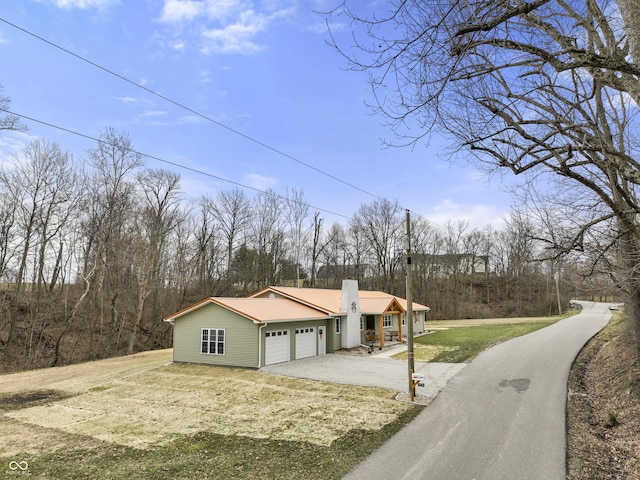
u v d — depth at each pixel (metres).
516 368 17.53
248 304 21.42
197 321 21.11
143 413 12.73
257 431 10.52
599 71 6.35
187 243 42.22
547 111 7.77
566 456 8.29
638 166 6.91
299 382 16.16
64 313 32.94
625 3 5.19
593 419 10.98
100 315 33.09
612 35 5.72
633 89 5.35
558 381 15.12
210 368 19.61
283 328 21.09
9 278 30.23
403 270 56.22
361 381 16.02
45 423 11.98
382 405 12.66
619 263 9.30
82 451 9.44
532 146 7.54
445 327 40.41
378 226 55.91
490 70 6.25
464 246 66.19
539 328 33.22
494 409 11.84
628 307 16.66
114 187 34.78
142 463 8.53
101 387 16.92
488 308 58.62
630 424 9.83
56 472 8.18
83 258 34.94
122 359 25.48
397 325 32.97
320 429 10.50
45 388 17.38
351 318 26.77
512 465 7.84
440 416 11.31
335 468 7.90
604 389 13.76
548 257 9.90
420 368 18.69
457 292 60.81
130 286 34.50
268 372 18.22
